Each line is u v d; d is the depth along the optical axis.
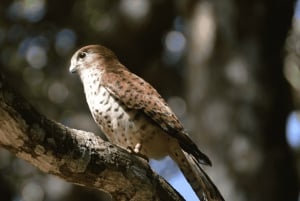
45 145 6.35
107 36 16.41
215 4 14.00
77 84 15.84
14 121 6.09
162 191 7.24
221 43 13.73
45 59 16.41
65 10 16.62
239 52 13.59
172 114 8.54
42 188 15.29
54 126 6.41
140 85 8.81
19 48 16.44
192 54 14.07
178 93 16.78
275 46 13.80
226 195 12.50
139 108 8.59
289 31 15.09
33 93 16.05
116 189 7.05
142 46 16.53
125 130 8.74
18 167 15.48
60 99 15.93
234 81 13.37
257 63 13.48
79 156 6.61
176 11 16.39
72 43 16.67
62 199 14.98
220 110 13.18
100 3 16.52
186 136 8.34
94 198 15.11
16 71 16.23
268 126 13.05
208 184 8.09
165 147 8.67
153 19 16.25
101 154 6.76
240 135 12.87
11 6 16.52
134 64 16.64
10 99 6.00
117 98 8.73
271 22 13.85
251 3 13.80
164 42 17.11
